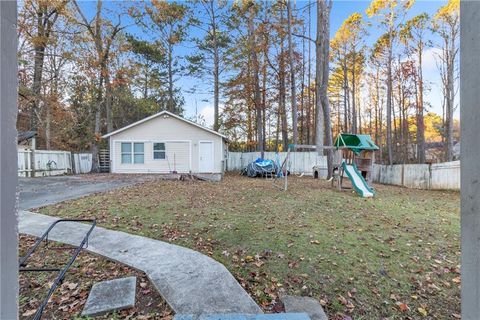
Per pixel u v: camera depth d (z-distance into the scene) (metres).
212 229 4.77
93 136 16.39
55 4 12.48
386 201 7.79
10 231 0.88
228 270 3.31
